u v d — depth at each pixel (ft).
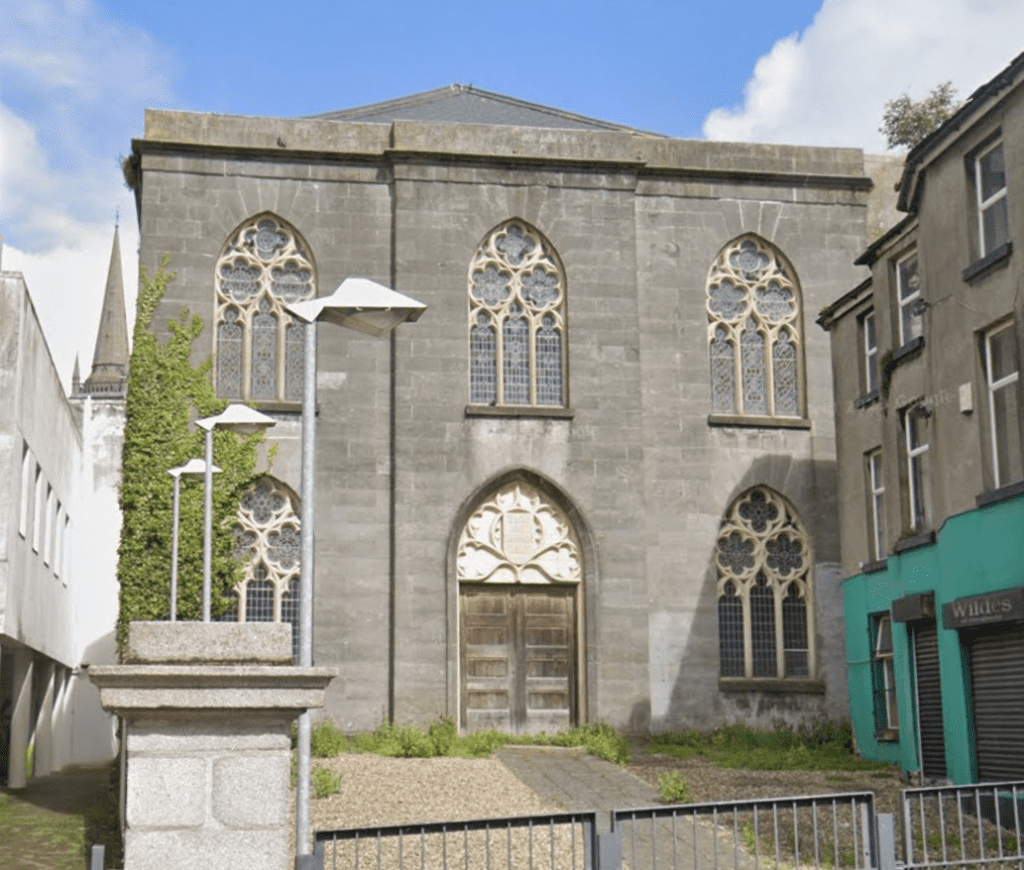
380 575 101.60
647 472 106.83
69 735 134.31
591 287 107.65
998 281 68.44
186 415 100.68
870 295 92.32
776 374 111.14
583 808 64.28
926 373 76.48
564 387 106.73
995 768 68.49
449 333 104.99
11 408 79.25
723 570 107.24
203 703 26.61
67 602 125.08
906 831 37.86
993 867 44.98
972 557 70.28
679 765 85.51
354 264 105.91
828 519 108.37
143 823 26.66
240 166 105.29
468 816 61.52
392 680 99.96
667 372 108.47
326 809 63.41
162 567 98.84
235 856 26.76
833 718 105.40
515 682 103.14
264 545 102.06
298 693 27.02
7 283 80.53
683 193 111.14
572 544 104.94
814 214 112.78
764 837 54.49
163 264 102.83
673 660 104.22
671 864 48.78
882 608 89.10
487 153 107.45
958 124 71.41
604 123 124.16
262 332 104.88
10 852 60.03
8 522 77.71
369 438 103.35
